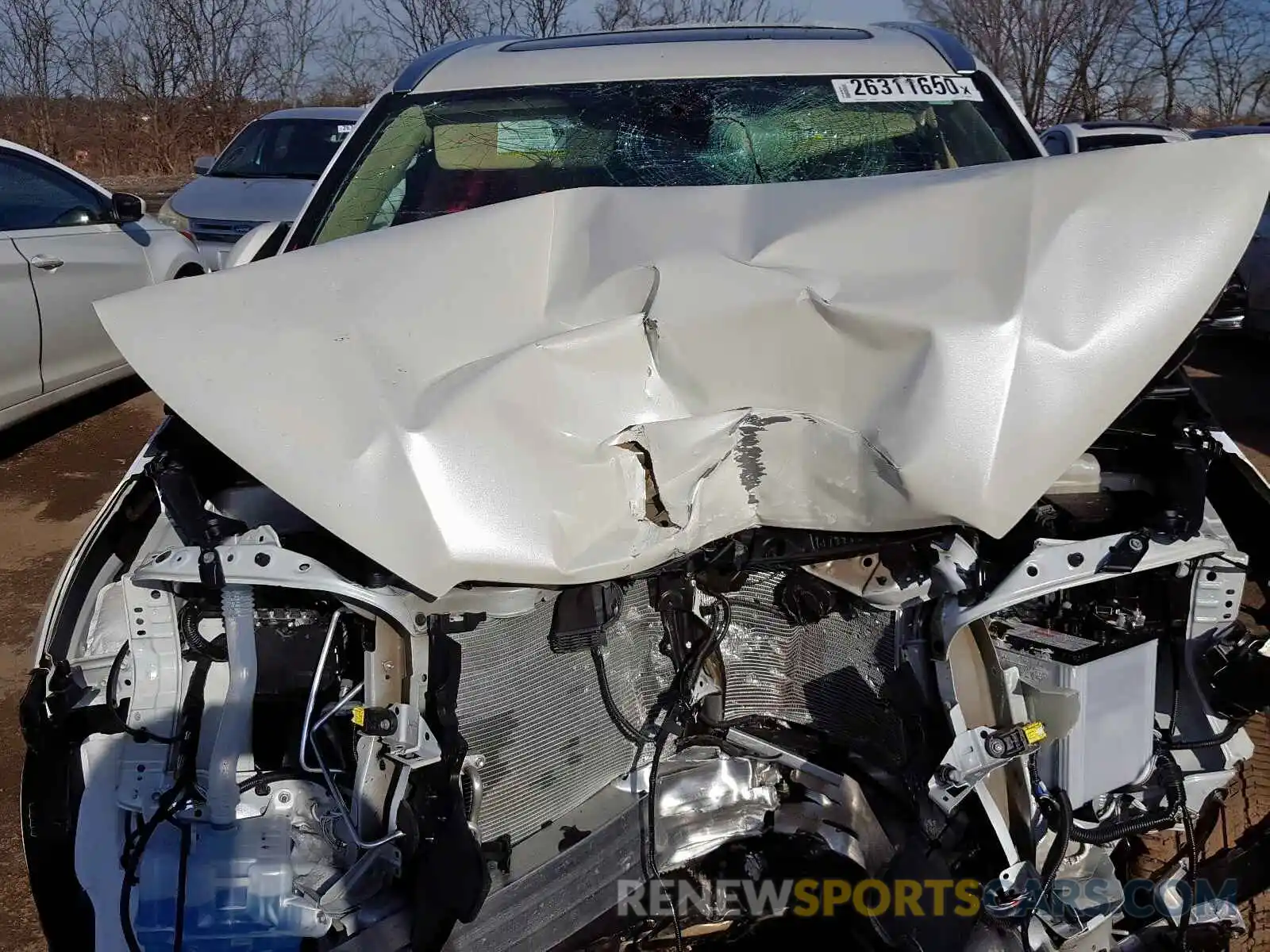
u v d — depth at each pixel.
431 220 2.17
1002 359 1.74
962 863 1.91
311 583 1.73
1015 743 1.82
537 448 1.74
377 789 1.84
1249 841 2.02
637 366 1.83
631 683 2.05
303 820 1.94
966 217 1.94
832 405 1.79
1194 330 1.86
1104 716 1.90
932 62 3.15
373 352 1.79
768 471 1.82
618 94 3.09
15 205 5.81
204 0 22.25
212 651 1.94
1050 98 25.19
